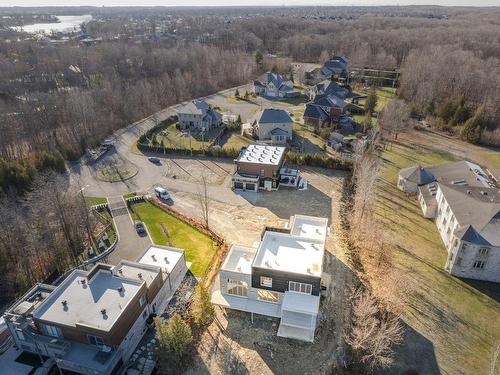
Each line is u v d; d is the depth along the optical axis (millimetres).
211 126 108875
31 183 71688
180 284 51062
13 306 43406
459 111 108562
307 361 41000
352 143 95438
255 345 42781
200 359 41031
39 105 105250
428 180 73375
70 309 40562
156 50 180375
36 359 40938
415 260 55906
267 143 97562
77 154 90500
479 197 58938
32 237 53469
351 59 175250
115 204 71062
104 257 56438
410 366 40438
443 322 45594
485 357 41500
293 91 143375
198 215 67375
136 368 39938
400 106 106875
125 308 40156
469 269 51969
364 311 42188
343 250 57938
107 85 124875
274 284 44344
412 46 195000
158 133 104812
